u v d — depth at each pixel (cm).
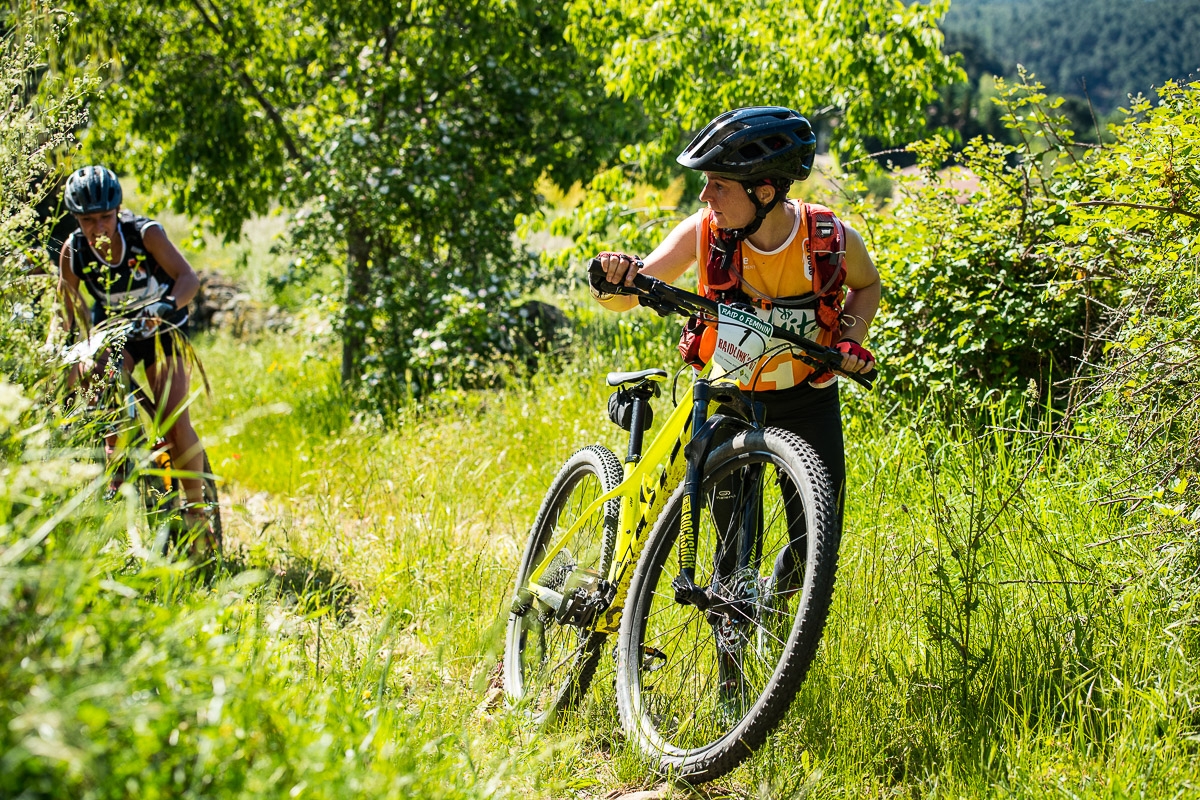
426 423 728
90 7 955
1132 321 377
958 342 532
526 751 277
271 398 931
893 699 307
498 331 927
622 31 939
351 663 309
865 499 448
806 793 272
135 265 454
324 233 985
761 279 317
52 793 146
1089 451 418
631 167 959
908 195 601
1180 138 373
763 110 299
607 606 330
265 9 1029
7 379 253
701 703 312
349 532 559
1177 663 297
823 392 330
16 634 167
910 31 859
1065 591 337
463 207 1000
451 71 1034
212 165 1024
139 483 325
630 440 347
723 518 313
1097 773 262
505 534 533
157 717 166
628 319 828
